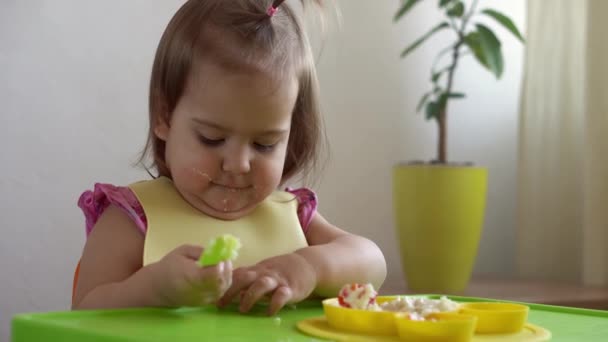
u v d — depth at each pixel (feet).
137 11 5.13
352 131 6.27
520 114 6.70
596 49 6.12
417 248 5.78
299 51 2.83
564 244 6.72
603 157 6.14
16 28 4.70
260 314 2.22
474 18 7.08
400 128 6.59
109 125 5.04
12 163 4.71
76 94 4.92
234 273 2.29
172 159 2.67
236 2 2.75
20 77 4.72
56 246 4.88
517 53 7.28
